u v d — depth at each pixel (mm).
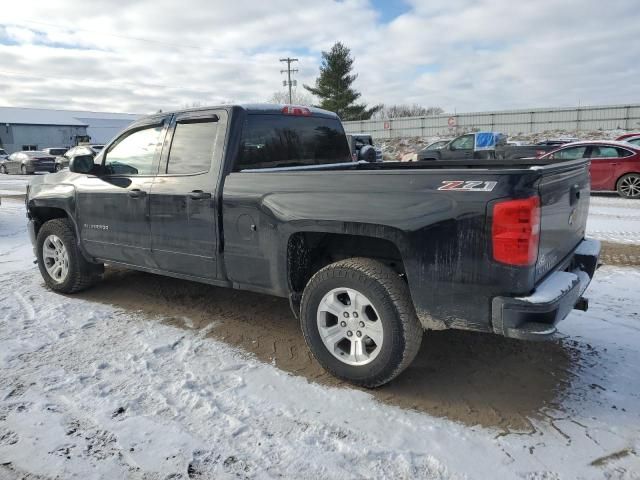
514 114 40969
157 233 4395
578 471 2549
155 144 4457
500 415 3057
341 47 53938
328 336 3455
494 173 2812
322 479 2525
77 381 3484
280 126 4438
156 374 3592
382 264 3271
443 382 3469
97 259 5059
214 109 4113
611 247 7312
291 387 3406
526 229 2744
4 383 3459
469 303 2934
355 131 47062
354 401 3229
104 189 4770
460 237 2896
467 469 2574
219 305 5023
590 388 3348
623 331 4223
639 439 2795
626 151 13039
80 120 64562
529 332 2783
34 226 5684
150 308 4945
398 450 2723
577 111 38969
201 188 4016
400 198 3084
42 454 2717
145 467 2619
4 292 5508
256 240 3752
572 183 3480
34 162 27484
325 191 3373
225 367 3699
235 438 2852
